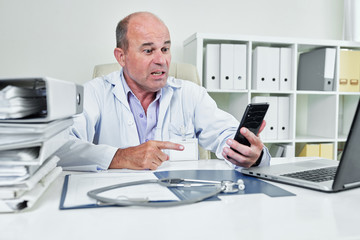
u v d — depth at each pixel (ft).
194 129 4.47
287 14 8.25
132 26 3.73
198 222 1.53
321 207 1.77
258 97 7.02
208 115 4.29
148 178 2.48
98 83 4.26
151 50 3.72
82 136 3.60
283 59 7.14
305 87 7.95
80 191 2.06
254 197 1.97
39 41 6.95
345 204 1.83
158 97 4.10
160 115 4.07
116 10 7.30
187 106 4.37
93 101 4.06
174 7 7.61
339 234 1.39
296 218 1.59
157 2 7.51
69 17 7.07
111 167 2.93
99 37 7.25
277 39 6.98
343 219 1.58
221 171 2.83
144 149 2.89
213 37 6.64
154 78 3.78
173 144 2.97
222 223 1.52
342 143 8.51
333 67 7.32
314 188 2.15
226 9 7.89
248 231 1.42
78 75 7.20
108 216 1.61
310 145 7.34
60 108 1.71
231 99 7.89
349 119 8.41
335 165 2.88
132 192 2.02
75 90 2.00
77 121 3.60
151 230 1.42
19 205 1.66
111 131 4.08
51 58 7.04
